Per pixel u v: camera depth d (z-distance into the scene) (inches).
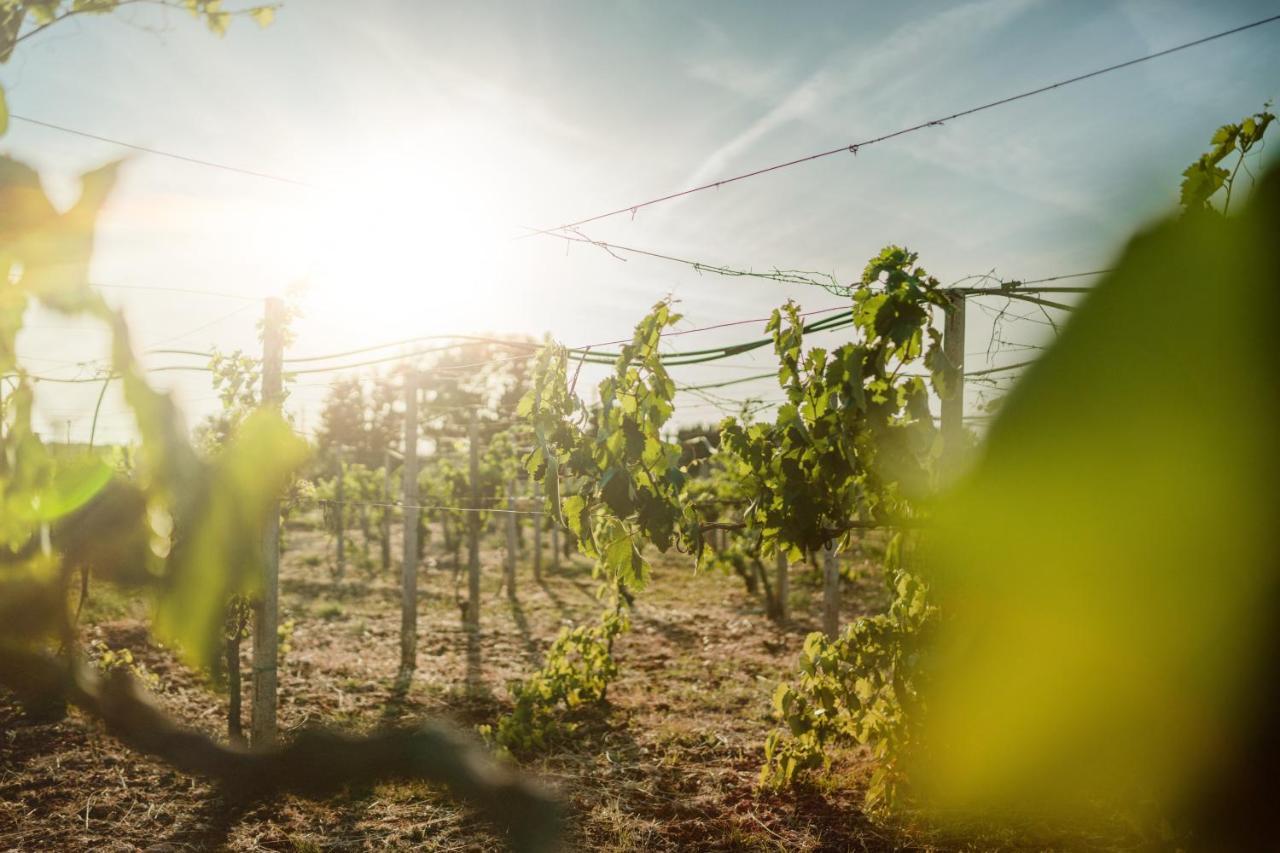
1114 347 34.3
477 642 525.7
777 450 173.8
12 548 24.1
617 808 253.8
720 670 439.8
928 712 208.7
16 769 264.8
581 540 192.1
